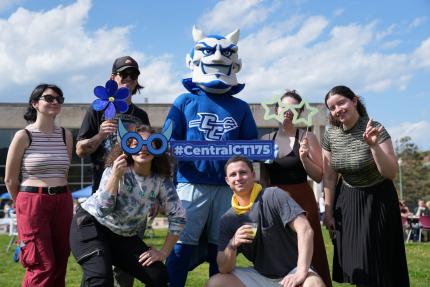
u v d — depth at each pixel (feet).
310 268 11.99
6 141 85.35
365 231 13.26
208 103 16.30
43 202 13.60
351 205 13.60
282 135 15.88
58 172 14.06
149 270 11.57
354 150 13.35
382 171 12.76
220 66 16.47
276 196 12.21
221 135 15.98
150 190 11.91
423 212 54.65
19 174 13.96
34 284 13.35
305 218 12.01
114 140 14.69
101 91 14.21
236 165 12.37
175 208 12.28
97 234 11.57
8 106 85.25
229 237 12.60
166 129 12.19
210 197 15.52
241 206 12.51
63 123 84.53
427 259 29.53
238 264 26.78
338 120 13.80
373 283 13.09
